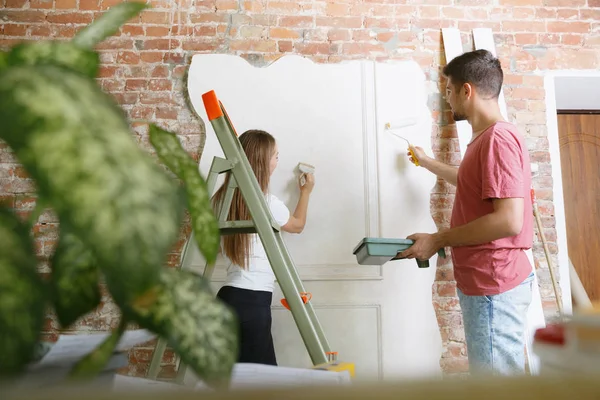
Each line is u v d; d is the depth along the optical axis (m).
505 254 2.00
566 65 3.00
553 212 2.85
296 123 2.86
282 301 1.54
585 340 0.22
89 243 0.17
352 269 2.73
